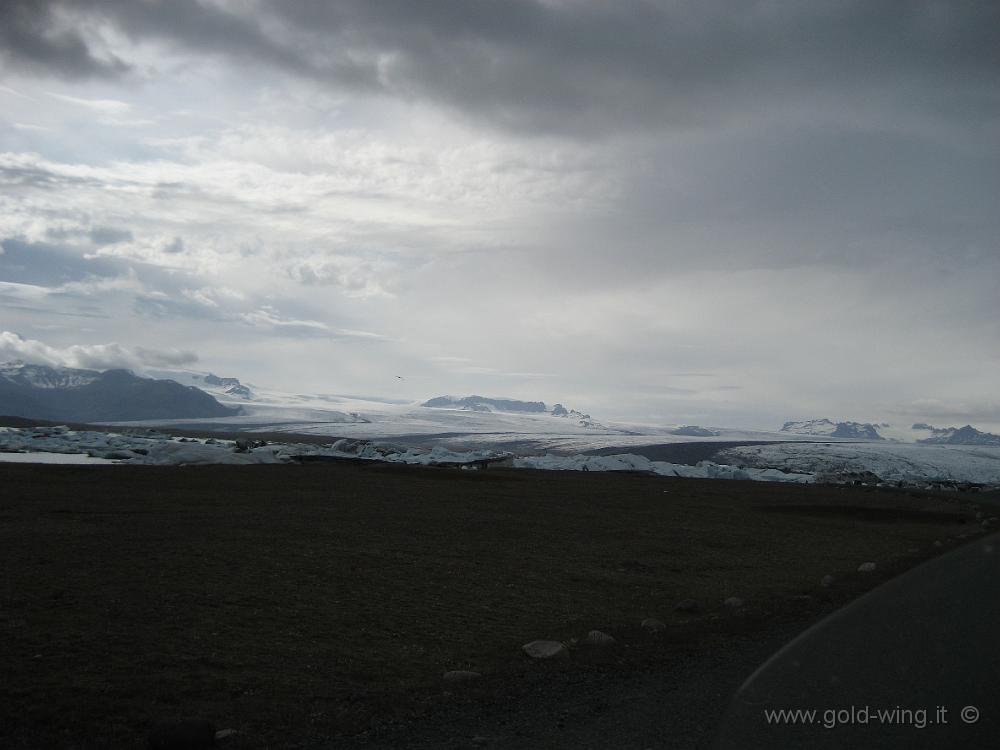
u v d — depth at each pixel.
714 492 44.50
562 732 6.41
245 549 16.64
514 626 10.91
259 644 9.41
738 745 3.55
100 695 7.26
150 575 13.31
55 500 25.22
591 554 18.77
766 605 12.73
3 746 6.01
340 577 14.06
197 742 6.05
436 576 14.71
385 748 6.16
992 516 35.59
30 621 9.96
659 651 9.39
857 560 19.12
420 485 38.53
